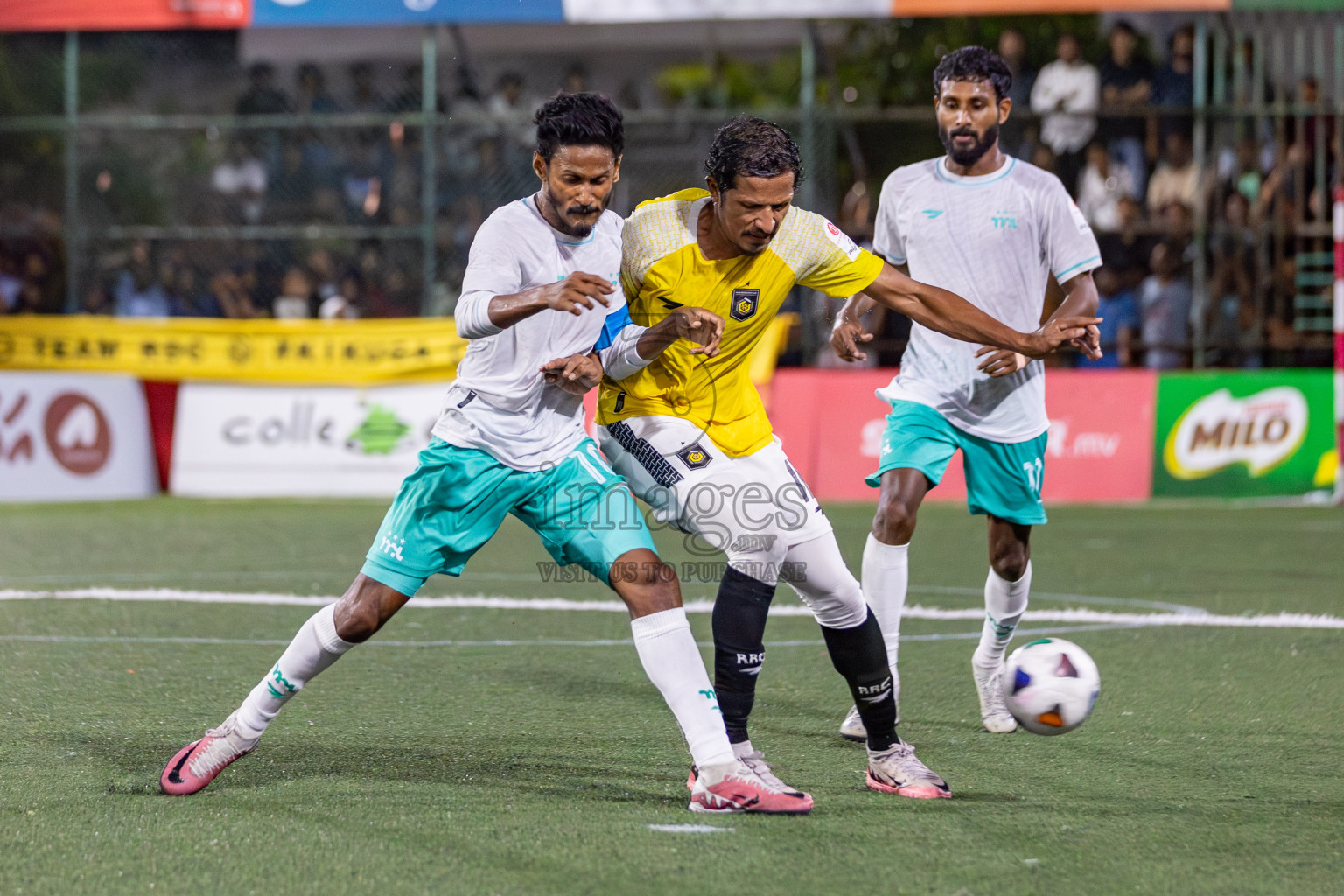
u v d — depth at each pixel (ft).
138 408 123.75
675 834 30.01
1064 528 96.37
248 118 126.21
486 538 32.96
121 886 26.71
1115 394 116.06
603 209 31.09
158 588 68.74
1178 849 29.19
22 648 52.44
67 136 127.34
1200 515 104.32
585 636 55.62
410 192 133.69
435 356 122.93
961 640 55.36
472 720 41.16
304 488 122.62
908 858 28.50
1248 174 122.83
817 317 124.26
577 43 141.49
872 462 116.26
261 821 30.86
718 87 143.33
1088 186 123.85
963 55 42.47
